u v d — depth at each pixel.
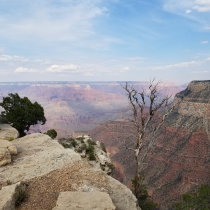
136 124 17.55
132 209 10.23
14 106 33.47
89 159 26.42
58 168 13.87
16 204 9.50
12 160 15.20
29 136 22.98
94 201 8.97
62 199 8.98
